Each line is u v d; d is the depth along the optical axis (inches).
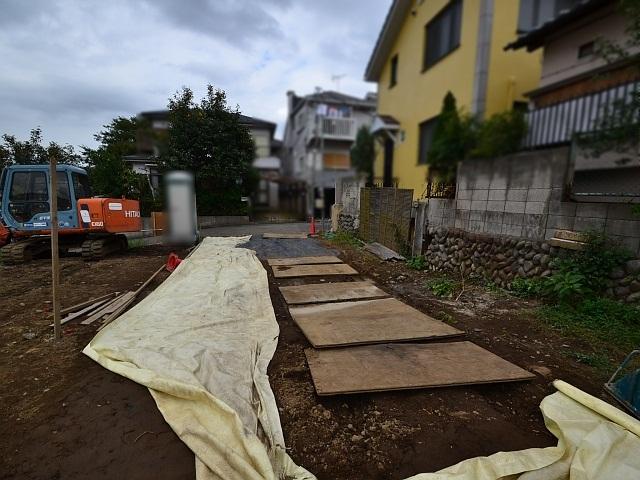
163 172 394.3
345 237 321.7
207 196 456.8
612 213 129.5
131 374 86.0
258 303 148.4
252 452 58.2
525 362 100.3
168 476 59.2
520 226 165.9
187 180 354.0
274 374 93.2
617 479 50.7
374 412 77.4
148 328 115.6
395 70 288.7
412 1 237.1
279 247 294.2
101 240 266.8
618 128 142.3
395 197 259.6
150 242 364.2
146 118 315.0
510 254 170.6
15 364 97.7
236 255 246.4
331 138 503.2
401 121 267.0
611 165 154.7
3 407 78.5
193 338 107.6
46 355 102.9
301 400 81.4
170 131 344.5
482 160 138.5
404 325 122.9
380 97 328.8
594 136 151.2
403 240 253.3
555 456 59.1
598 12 155.9
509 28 152.3
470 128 132.3
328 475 60.3
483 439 68.9
